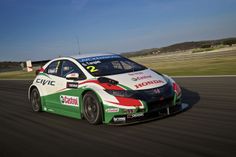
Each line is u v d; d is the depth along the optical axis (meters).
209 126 4.79
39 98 7.26
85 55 6.71
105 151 4.16
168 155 3.74
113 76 5.60
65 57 6.74
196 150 3.80
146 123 5.28
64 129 5.57
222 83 9.45
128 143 4.38
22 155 4.34
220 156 3.53
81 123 5.88
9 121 6.78
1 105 9.27
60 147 4.54
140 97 5.02
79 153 4.19
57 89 6.53
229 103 6.39
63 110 6.45
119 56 6.73
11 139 5.26
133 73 5.72
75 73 5.75
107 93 5.22
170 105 5.30
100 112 5.33
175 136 4.45
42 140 5.01
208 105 6.35
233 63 16.23
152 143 4.25
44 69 7.34
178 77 13.08
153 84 5.28
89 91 5.57
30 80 19.50
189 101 7.00
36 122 6.41
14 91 13.17
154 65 24.64
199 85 9.54
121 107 5.02
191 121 5.16
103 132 5.08
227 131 4.45
